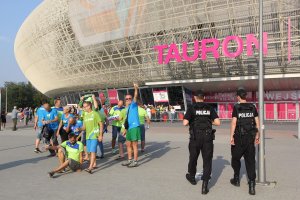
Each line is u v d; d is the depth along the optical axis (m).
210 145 8.00
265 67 39.62
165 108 46.34
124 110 13.18
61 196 7.45
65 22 55.84
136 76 49.03
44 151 15.07
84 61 54.28
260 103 8.70
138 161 12.29
